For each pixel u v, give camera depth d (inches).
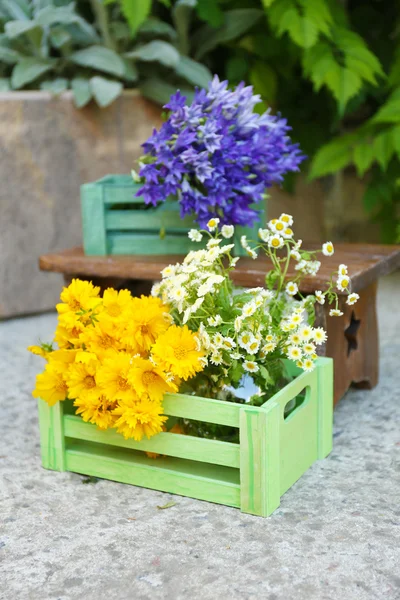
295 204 143.6
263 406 56.3
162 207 82.4
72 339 62.3
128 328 60.3
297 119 142.9
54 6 125.9
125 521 57.2
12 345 105.1
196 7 122.3
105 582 49.4
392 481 62.5
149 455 64.8
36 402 83.4
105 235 82.7
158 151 74.4
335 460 67.0
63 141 116.9
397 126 121.5
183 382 62.9
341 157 125.4
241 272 71.9
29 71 117.7
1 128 112.0
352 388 85.5
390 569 49.9
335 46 123.3
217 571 50.3
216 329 60.9
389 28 141.9
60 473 65.9
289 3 117.8
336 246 85.4
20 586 49.2
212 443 58.7
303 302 63.2
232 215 76.6
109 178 84.7
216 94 75.4
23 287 118.8
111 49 123.6
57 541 54.6
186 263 62.6
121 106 120.0
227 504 59.1
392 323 111.4
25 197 115.7
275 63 135.5
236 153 74.1
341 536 54.1
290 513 57.7
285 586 48.4
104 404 60.3
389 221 140.0
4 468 67.0
